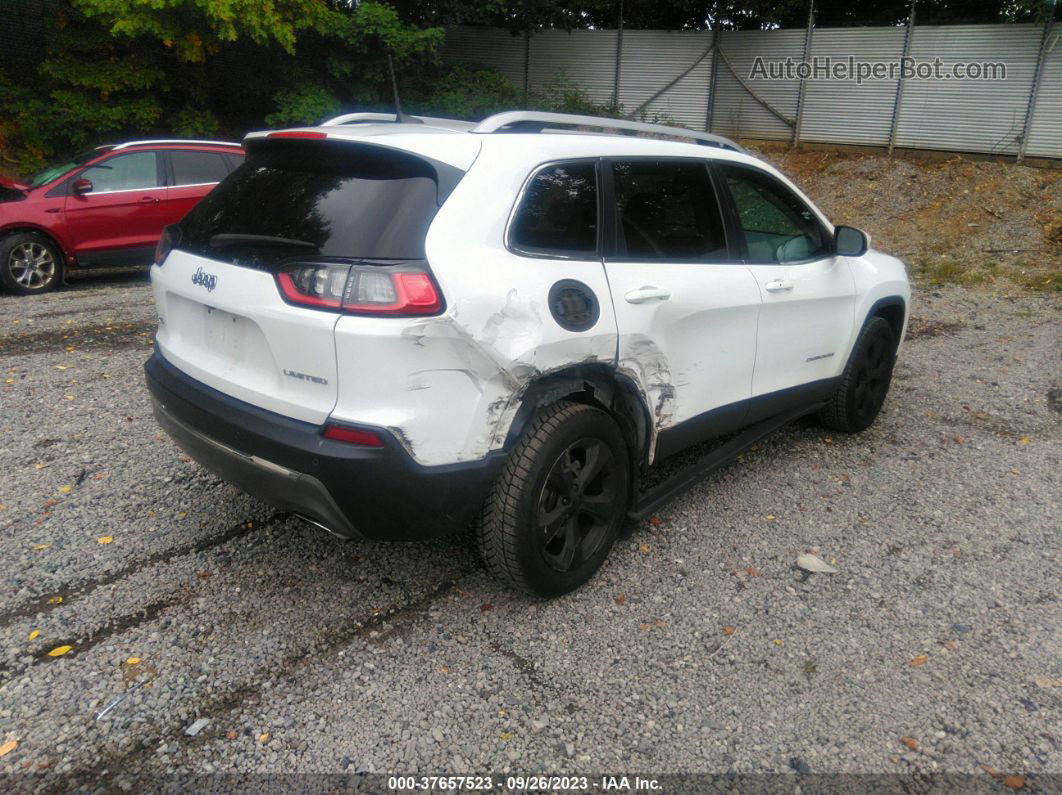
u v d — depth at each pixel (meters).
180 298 3.24
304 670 2.81
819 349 4.55
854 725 2.63
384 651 2.93
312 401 2.70
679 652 2.98
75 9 13.01
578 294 3.03
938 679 2.86
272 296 2.71
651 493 3.78
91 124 13.31
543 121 3.33
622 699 2.73
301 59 15.04
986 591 3.43
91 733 2.50
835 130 16.44
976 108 14.72
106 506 3.95
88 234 9.15
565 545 3.22
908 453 4.96
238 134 15.55
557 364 2.93
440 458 2.72
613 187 3.33
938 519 4.09
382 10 14.43
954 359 7.09
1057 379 6.52
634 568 3.54
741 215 4.01
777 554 3.70
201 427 3.03
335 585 3.33
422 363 2.61
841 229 4.61
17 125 12.95
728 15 17.36
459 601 3.25
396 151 2.79
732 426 4.09
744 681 2.83
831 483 4.49
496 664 2.88
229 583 3.32
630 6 18.22
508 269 2.82
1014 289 10.05
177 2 11.80
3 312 7.93
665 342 3.41
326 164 2.97
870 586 3.45
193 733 2.52
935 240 12.41
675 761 2.47
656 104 18.33
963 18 15.45
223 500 4.03
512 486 2.94
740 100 17.47
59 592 3.22
